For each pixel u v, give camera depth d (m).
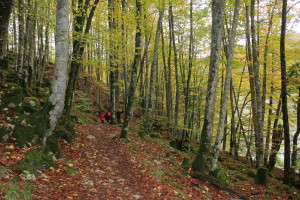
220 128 8.17
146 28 10.05
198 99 19.86
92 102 23.95
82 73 20.81
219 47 8.02
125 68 15.77
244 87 17.12
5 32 7.75
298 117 12.05
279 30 12.46
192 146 15.52
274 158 14.68
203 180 7.79
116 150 8.86
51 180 4.84
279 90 13.95
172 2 12.19
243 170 13.03
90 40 8.05
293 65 11.62
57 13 6.29
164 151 11.31
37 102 8.38
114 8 9.56
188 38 17.28
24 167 4.72
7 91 6.79
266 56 13.15
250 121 15.48
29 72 12.21
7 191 3.52
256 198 8.05
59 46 6.29
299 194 10.02
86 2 8.97
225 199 6.78
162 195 5.38
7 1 7.26
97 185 5.26
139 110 23.34
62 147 7.43
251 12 11.37
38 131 5.97
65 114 9.69
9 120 5.75
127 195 5.02
